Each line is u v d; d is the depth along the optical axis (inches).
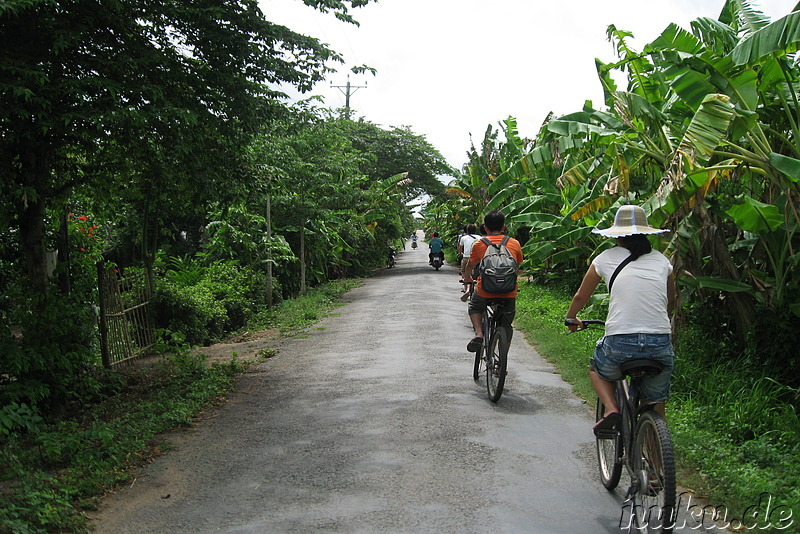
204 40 303.4
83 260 401.7
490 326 291.6
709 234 319.0
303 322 548.1
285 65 318.7
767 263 341.1
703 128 259.9
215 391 302.5
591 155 485.4
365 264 1263.5
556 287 714.8
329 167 750.5
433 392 293.0
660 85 363.6
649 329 159.3
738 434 228.2
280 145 663.8
